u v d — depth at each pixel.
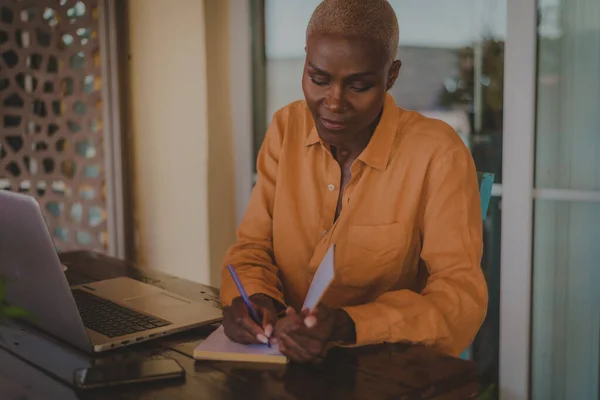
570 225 2.22
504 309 2.32
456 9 2.35
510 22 2.21
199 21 2.80
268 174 1.66
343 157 1.55
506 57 2.23
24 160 3.26
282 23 2.76
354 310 1.27
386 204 1.50
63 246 3.14
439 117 2.43
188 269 3.01
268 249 1.64
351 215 1.52
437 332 1.28
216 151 2.89
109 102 3.00
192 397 1.09
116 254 3.09
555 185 2.23
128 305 1.55
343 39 1.23
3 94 3.02
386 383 1.13
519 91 2.21
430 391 1.13
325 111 1.29
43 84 3.03
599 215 2.17
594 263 2.20
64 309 1.28
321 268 1.21
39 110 3.16
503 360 2.35
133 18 3.00
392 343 1.30
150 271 1.97
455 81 2.38
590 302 2.22
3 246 1.33
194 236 2.96
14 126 3.17
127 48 3.04
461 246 1.39
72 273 1.94
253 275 1.49
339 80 1.25
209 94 2.85
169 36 2.91
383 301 1.32
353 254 1.53
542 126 2.23
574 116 2.18
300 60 2.74
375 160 1.49
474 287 1.36
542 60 2.21
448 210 1.42
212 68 2.85
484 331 2.41
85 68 3.01
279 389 1.12
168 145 2.99
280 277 1.64
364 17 1.24
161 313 1.49
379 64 1.26
